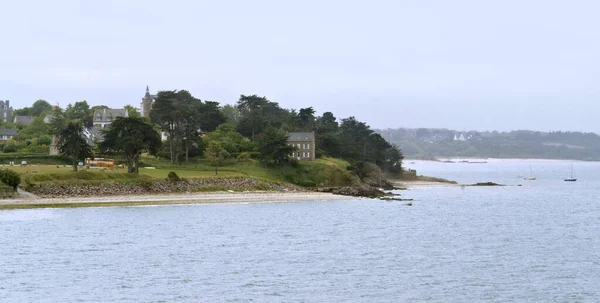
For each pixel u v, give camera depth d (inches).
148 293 3344.0
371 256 4350.4
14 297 3240.7
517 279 3698.3
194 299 3245.6
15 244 4554.6
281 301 3228.3
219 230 5442.9
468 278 3713.1
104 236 4985.2
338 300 3253.0
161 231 5310.0
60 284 3491.6
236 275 3742.6
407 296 3329.2
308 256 4328.3
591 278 3737.7
